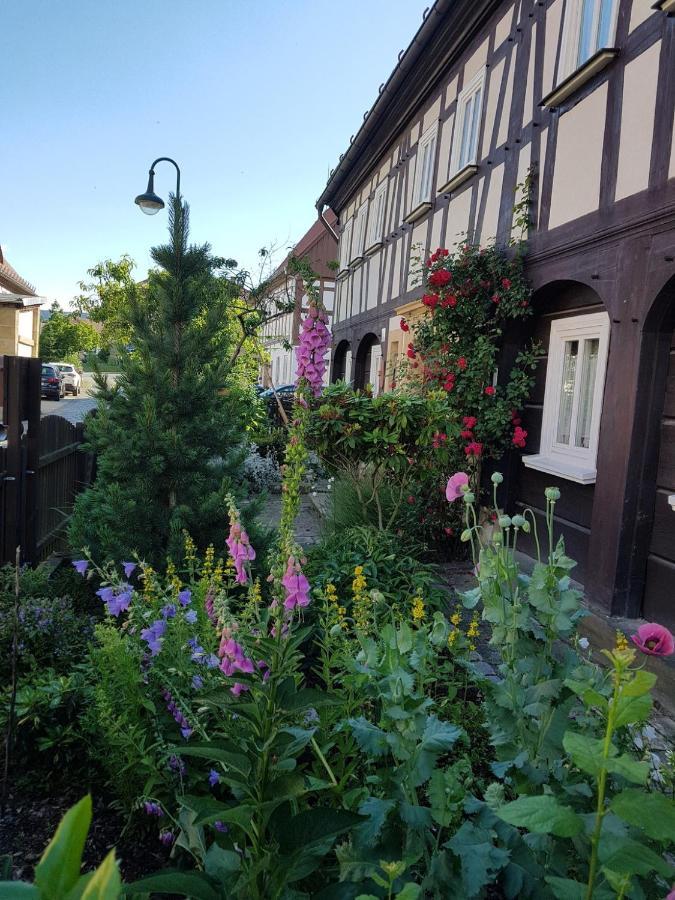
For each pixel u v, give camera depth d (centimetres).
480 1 671
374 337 1188
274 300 1139
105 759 218
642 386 420
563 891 112
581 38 513
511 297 575
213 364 439
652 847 139
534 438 618
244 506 430
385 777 158
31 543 462
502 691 167
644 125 420
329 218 2084
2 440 507
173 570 302
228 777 147
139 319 428
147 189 786
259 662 183
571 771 165
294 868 132
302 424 178
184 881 129
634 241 426
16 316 1947
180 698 209
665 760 256
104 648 223
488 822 144
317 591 293
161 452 404
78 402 2681
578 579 523
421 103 905
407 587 435
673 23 397
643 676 101
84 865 201
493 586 173
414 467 547
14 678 230
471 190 711
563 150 523
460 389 608
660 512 423
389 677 160
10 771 243
